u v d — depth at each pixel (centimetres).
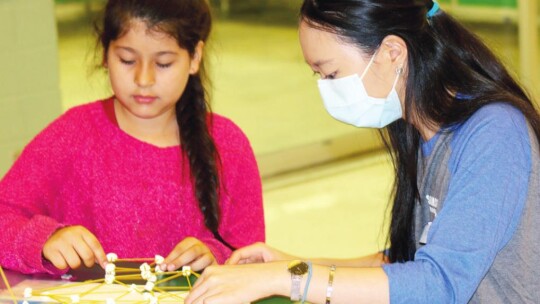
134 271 176
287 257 183
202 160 205
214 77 545
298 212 413
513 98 156
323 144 475
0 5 352
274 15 620
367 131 485
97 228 205
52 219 189
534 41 513
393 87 159
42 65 366
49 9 363
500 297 157
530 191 152
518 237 153
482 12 567
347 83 158
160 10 191
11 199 198
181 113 209
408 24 154
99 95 408
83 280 174
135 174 205
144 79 191
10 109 363
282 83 558
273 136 484
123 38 191
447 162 160
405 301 142
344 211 412
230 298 144
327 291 145
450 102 157
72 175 205
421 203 173
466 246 143
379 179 450
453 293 141
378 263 189
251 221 212
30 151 204
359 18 152
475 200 146
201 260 181
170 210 205
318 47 156
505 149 149
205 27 205
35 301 161
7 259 179
